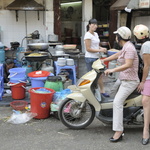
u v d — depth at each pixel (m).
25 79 4.83
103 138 3.42
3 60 7.16
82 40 9.34
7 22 8.39
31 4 7.91
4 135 3.48
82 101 3.51
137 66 3.22
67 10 12.31
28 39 8.05
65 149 3.12
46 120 4.03
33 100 4.00
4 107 4.61
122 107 3.26
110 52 6.43
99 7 11.72
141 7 6.34
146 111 3.24
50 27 8.66
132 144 3.26
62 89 4.59
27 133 3.55
